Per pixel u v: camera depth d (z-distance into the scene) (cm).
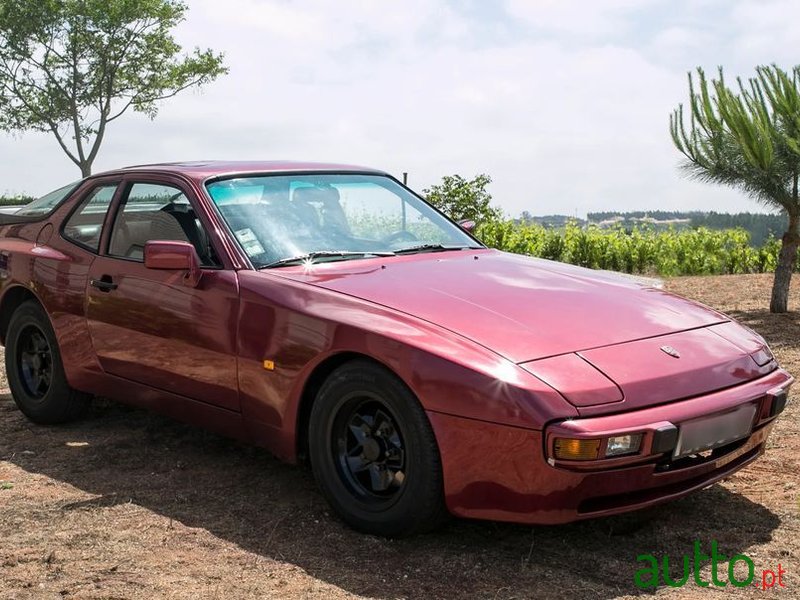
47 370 543
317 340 368
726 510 389
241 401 407
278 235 436
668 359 348
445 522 360
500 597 310
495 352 334
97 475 450
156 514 394
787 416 534
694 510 390
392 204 498
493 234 1625
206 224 436
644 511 390
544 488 317
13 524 382
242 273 412
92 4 4041
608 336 356
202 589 317
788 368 679
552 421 313
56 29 4078
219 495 418
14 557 345
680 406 330
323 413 371
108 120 4338
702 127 962
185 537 367
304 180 481
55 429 538
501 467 322
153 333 448
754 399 353
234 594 312
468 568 334
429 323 352
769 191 938
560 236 1705
